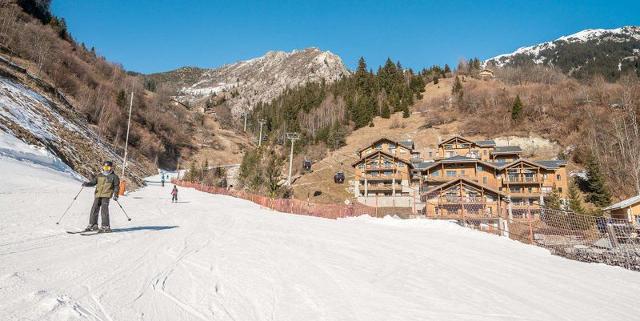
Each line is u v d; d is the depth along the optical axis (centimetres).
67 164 3053
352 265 779
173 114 12825
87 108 7506
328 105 12094
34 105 3762
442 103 10631
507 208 3988
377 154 6019
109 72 11994
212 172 8006
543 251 1362
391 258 905
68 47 10381
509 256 1117
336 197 5875
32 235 746
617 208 3234
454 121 9344
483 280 747
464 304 562
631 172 5194
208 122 14338
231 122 15925
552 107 8056
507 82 12331
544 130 7456
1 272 464
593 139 6331
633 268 1227
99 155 4084
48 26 10312
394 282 666
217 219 1498
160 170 8588
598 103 7619
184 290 492
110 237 818
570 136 6925
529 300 620
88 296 419
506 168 5344
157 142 9744
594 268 1045
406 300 559
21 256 563
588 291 733
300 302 500
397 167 5966
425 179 5603
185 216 1516
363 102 11056
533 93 9181
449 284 687
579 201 4391
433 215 3738
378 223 2053
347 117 10975
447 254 1041
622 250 1331
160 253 701
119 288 463
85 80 9281
